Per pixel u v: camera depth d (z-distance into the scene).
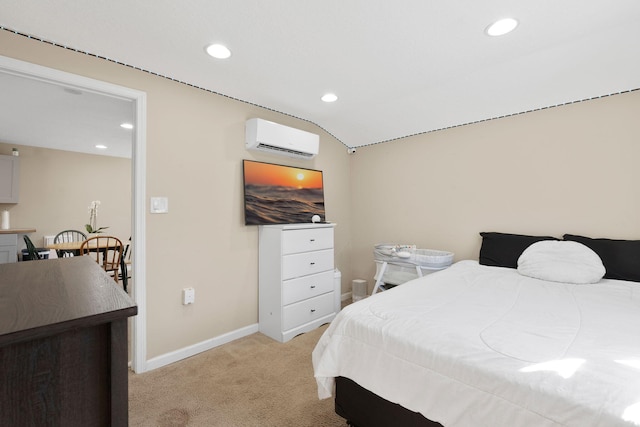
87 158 5.30
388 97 2.65
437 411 1.03
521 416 0.85
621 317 1.33
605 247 2.08
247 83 2.35
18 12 1.50
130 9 1.50
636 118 2.09
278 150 2.85
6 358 0.42
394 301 1.56
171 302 2.20
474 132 2.84
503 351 1.03
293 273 2.63
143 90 2.09
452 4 1.49
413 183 3.26
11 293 0.61
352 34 1.74
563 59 1.99
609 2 1.48
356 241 3.80
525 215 2.55
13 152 4.53
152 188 2.11
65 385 0.47
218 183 2.49
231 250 2.57
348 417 1.40
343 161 3.75
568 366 0.91
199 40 1.78
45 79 1.76
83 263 1.02
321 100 2.71
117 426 0.50
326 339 1.49
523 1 1.47
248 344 2.49
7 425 0.43
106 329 0.51
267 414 1.61
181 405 1.69
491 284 1.91
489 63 2.08
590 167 2.26
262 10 1.53
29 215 4.75
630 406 0.74
